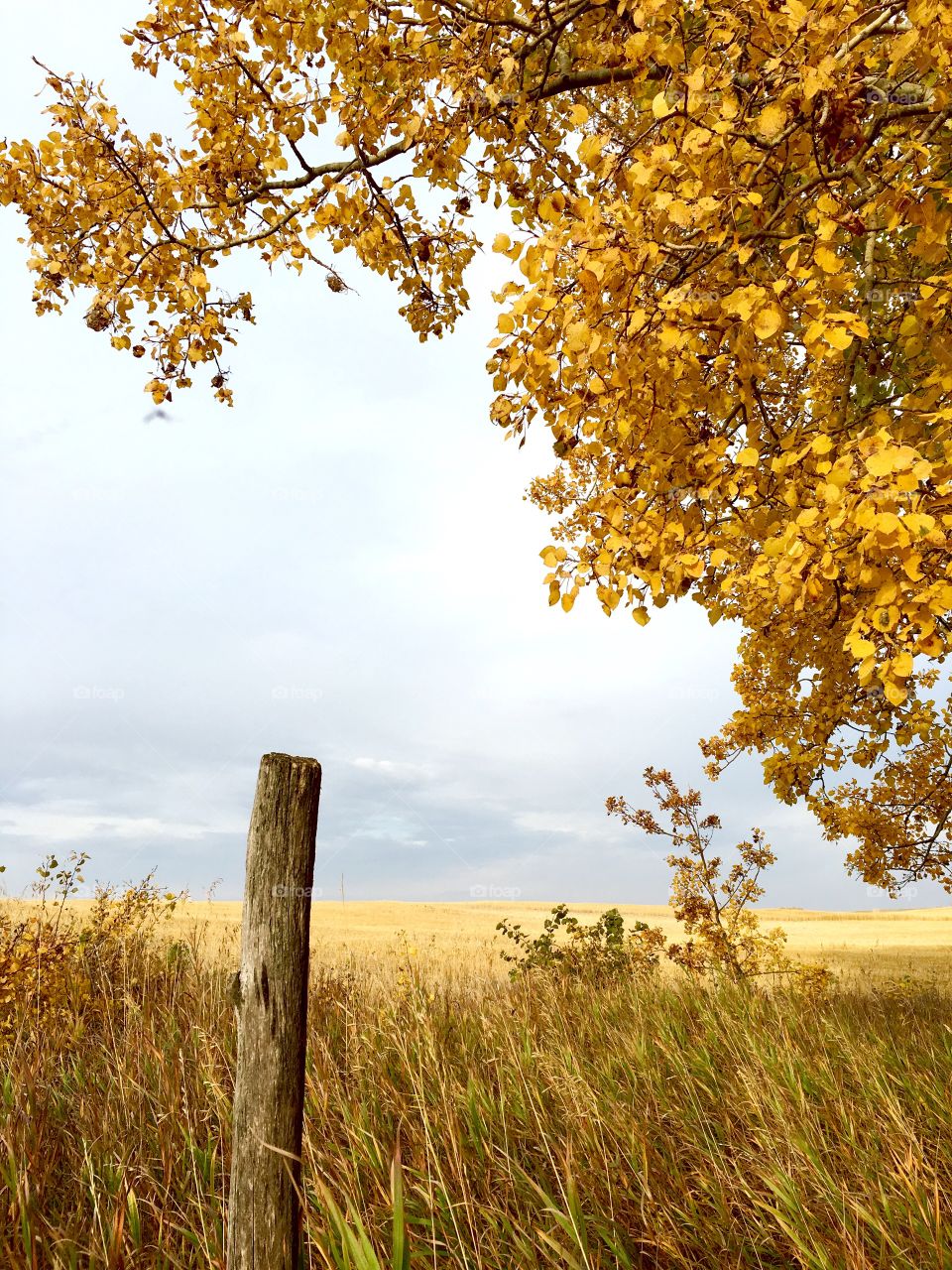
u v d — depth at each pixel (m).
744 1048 4.33
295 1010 1.94
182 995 5.31
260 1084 1.89
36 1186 2.70
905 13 2.49
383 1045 4.37
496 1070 4.05
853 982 9.42
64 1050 4.53
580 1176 2.87
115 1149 3.13
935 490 2.37
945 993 8.38
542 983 6.70
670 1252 2.49
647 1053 4.36
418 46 4.00
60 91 4.94
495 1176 2.94
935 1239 2.32
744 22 2.48
